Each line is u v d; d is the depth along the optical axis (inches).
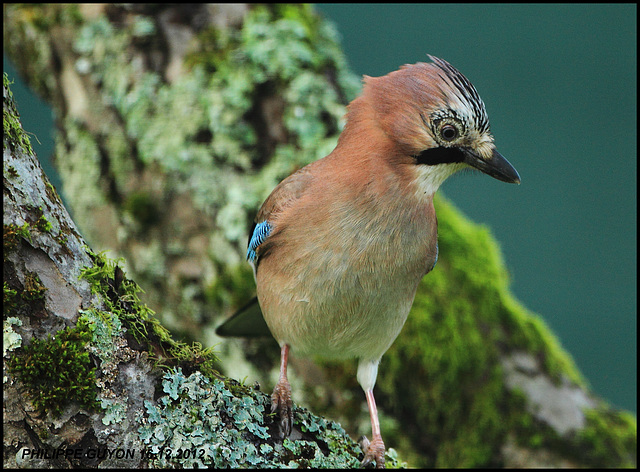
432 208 276.7
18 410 173.9
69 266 188.2
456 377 354.3
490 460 354.3
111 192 401.4
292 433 212.5
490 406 354.3
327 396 362.9
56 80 410.6
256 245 287.7
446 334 354.3
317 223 253.8
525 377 360.8
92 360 182.5
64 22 397.4
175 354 200.1
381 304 260.4
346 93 410.9
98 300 189.6
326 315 259.4
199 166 384.8
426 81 264.1
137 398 186.7
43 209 187.0
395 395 357.4
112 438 181.2
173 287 391.5
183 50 394.6
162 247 391.5
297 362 364.5
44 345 178.1
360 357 284.4
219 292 381.7
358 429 361.1
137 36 392.5
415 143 261.3
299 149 385.4
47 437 175.3
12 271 178.2
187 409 192.4
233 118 385.4
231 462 192.1
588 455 350.0
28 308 178.9
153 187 392.5
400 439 360.5
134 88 393.4
